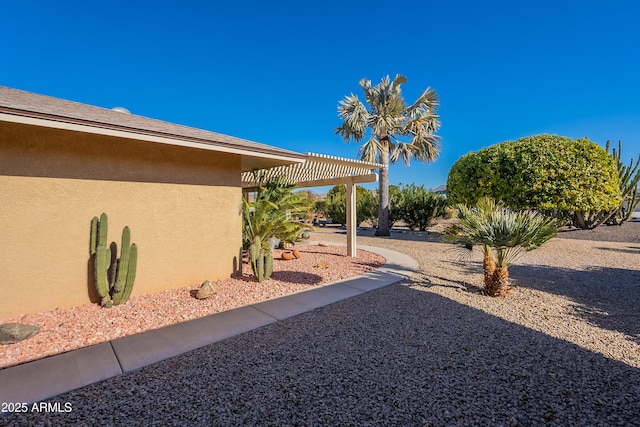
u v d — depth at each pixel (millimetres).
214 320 4301
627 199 14359
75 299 4676
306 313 4594
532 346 3434
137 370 2932
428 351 3324
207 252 6270
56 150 4504
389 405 2377
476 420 2191
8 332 3445
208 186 6266
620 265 8133
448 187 14742
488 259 5574
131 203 5227
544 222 5078
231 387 2637
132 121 5598
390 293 5648
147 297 5211
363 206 20531
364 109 15250
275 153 6262
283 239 9352
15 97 4941
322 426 2133
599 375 2805
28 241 4285
